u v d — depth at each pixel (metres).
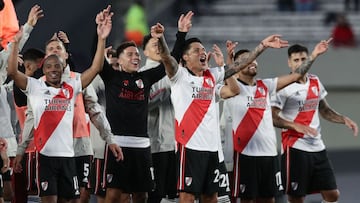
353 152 57.94
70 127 27.28
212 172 27.80
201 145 27.53
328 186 31.03
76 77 27.44
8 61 26.47
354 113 58.88
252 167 29.78
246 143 29.78
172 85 27.70
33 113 27.06
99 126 28.73
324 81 58.34
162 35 26.94
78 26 37.59
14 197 29.03
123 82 28.80
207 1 70.50
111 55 31.03
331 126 59.31
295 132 30.94
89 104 28.88
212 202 27.94
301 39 64.75
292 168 31.03
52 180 26.94
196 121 27.53
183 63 28.33
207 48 62.12
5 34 27.80
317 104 31.20
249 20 68.19
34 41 37.28
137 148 28.94
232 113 29.89
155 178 31.03
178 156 27.66
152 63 31.17
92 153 30.28
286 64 56.12
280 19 68.19
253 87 29.88
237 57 30.34
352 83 58.47
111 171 28.94
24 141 27.66
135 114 28.92
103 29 27.12
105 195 29.75
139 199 29.66
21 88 26.88
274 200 30.33
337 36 61.41
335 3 70.56
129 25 62.78
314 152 31.02
